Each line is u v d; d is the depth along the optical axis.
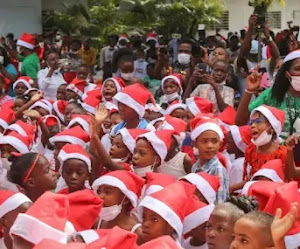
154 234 3.74
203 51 9.15
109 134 6.33
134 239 2.98
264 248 3.08
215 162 5.06
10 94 10.50
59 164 5.65
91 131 5.39
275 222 2.93
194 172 5.16
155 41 15.75
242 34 13.41
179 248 2.67
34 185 4.48
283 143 5.06
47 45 15.85
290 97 5.14
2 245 3.94
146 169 5.08
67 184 4.82
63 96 8.67
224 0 22.69
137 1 20.91
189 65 9.15
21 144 5.58
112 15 20.84
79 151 4.83
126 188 4.28
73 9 21.16
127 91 5.99
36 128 6.53
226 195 4.97
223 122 6.10
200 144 5.07
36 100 7.21
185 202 3.85
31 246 3.04
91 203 3.97
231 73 7.84
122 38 14.89
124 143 5.42
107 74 11.20
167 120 5.73
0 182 5.20
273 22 22.78
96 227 4.36
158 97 9.38
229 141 5.72
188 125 6.26
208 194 4.51
